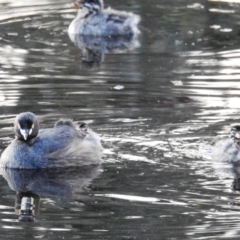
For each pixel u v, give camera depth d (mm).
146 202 13672
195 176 14734
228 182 14492
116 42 23984
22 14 26375
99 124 17125
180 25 25250
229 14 26203
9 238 12328
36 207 13523
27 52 22375
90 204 13617
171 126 16984
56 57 22000
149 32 24719
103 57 22109
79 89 19203
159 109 17922
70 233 12531
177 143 16219
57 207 13539
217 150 15656
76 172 15328
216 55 22078
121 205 13562
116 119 17359
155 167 15164
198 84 19562
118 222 12906
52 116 17484
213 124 17078
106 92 19000
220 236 12367
